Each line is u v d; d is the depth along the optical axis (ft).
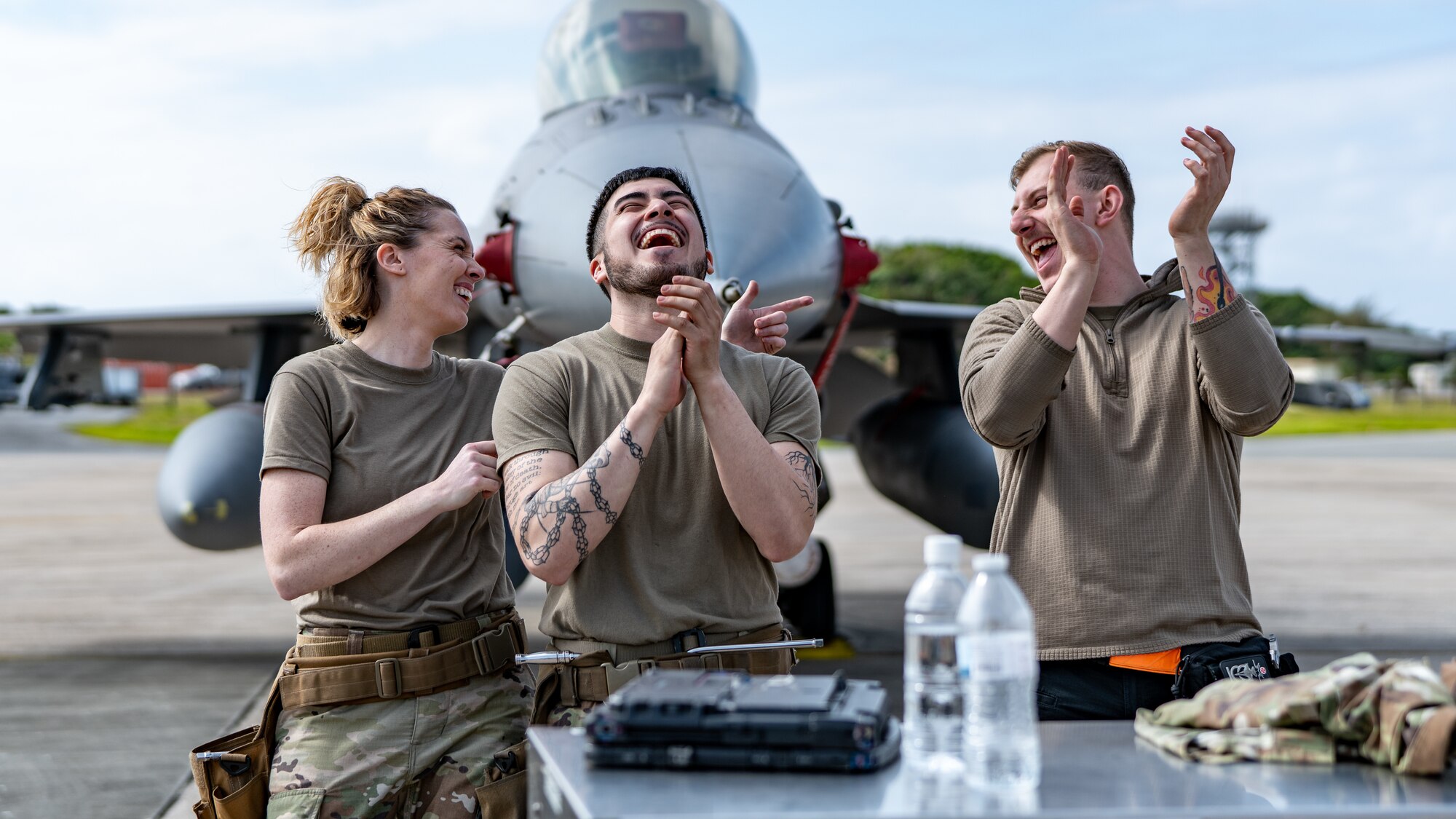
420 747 7.54
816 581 23.07
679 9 17.57
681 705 5.06
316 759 7.43
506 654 7.94
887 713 5.44
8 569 39.04
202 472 18.98
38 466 99.40
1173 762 5.28
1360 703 5.15
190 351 30.86
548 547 6.67
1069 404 7.79
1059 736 5.85
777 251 14.17
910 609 5.26
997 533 8.04
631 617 7.18
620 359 7.57
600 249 7.79
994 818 4.38
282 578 7.36
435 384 8.23
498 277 15.30
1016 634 4.90
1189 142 7.03
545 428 7.25
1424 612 28.12
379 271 8.06
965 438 20.66
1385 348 35.60
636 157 15.15
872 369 29.17
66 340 28.19
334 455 7.89
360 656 7.55
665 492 7.36
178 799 14.01
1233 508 7.75
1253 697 5.45
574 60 17.60
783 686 5.37
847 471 100.22
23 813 13.46
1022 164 8.30
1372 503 62.54
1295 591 31.99
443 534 7.88
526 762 7.73
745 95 18.02
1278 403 7.28
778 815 4.42
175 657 23.49
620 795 4.70
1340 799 4.65
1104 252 7.99
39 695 19.89
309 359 7.99
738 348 7.86
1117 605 7.44
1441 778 4.94
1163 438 7.61
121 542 47.44
